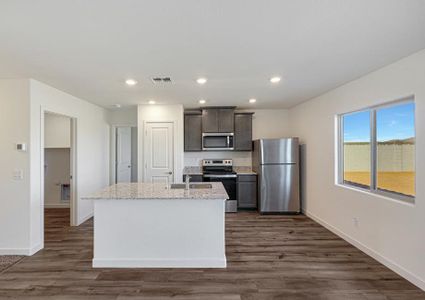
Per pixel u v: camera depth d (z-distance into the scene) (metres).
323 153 4.55
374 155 3.39
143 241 3.13
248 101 5.24
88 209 5.21
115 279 2.81
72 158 4.73
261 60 2.77
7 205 3.40
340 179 4.16
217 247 3.13
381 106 3.23
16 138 3.40
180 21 1.92
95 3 1.67
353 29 2.06
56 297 2.46
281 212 5.47
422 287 2.53
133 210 3.13
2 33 2.09
